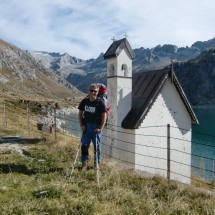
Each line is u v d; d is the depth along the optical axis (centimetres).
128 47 2384
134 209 826
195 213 856
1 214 725
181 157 2489
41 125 2647
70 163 1241
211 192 1030
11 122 3506
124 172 1152
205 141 6075
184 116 2503
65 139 1930
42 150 1499
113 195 902
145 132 2327
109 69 2442
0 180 970
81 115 1158
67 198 846
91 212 775
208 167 3775
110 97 2428
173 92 2445
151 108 2356
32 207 775
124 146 2355
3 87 17025
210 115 15425
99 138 1145
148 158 2330
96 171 1076
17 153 1415
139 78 2659
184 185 1081
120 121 2370
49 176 1037
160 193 980
